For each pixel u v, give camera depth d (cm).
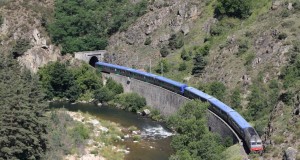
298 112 9938
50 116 12606
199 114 12175
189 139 10869
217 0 17788
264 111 12106
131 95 16350
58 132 11538
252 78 13475
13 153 9094
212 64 15400
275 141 9662
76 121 13200
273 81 12812
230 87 13862
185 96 14288
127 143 12531
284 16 15062
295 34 13850
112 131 13238
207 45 16250
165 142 12600
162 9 19388
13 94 9438
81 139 11662
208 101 12888
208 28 17375
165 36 18262
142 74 16488
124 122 14575
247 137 10244
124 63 18650
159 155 11688
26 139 9281
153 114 15212
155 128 13925
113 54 19388
